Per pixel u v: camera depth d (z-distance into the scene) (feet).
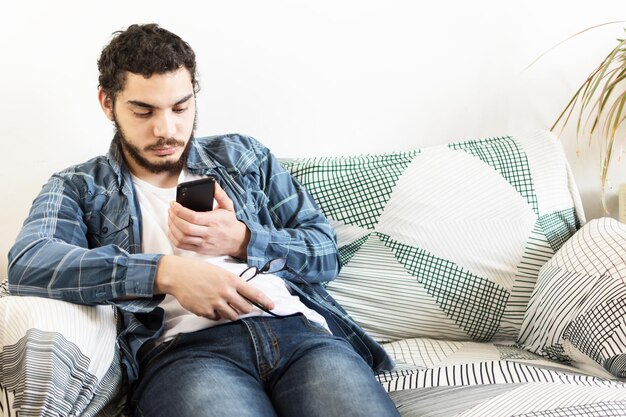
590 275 4.91
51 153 5.57
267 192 5.17
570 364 5.01
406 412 4.26
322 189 5.51
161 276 4.07
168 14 5.68
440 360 5.02
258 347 4.12
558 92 6.81
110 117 4.75
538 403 4.01
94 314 4.07
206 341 4.16
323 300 4.91
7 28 5.30
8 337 3.67
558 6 6.63
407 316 5.42
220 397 3.62
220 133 6.00
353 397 3.71
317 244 4.86
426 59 6.40
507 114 6.73
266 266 4.45
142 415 3.84
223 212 4.44
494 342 5.56
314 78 6.14
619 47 6.32
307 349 4.12
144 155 4.55
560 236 5.72
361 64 6.24
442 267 5.45
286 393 3.93
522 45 6.62
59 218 4.43
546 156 5.85
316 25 6.05
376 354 4.81
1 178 5.48
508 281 5.52
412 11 6.27
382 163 5.68
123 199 4.62
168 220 4.41
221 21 5.81
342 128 6.31
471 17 6.43
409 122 6.48
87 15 5.48
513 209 5.63
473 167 5.70
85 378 3.69
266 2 5.88
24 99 5.43
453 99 6.56
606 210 6.51
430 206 5.53
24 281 4.10
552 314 5.04
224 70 5.90
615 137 7.03
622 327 4.52
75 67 5.52
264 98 6.05
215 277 4.07
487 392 4.25
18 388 3.44
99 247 4.25
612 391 4.14
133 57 4.34
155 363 4.11
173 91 4.41
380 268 5.45
